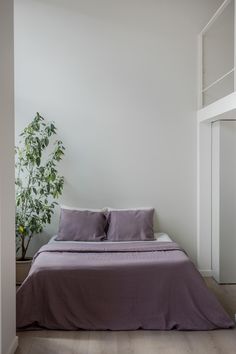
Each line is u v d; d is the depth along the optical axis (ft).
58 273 13.66
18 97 18.98
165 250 15.58
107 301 13.60
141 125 19.31
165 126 19.35
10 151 11.43
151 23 19.22
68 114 19.13
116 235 18.07
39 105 19.03
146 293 13.66
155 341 12.59
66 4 18.99
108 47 19.15
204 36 19.35
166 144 19.38
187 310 13.55
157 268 13.82
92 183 19.29
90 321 13.44
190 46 19.33
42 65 18.99
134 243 16.98
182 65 19.33
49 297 13.50
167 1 19.22
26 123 19.02
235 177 18.13
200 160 19.27
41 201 19.03
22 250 18.31
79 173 19.24
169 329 13.35
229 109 14.38
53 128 18.40
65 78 19.08
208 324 13.42
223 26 19.36
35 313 13.47
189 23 19.31
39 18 18.93
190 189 19.47
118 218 18.42
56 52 19.02
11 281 11.53
